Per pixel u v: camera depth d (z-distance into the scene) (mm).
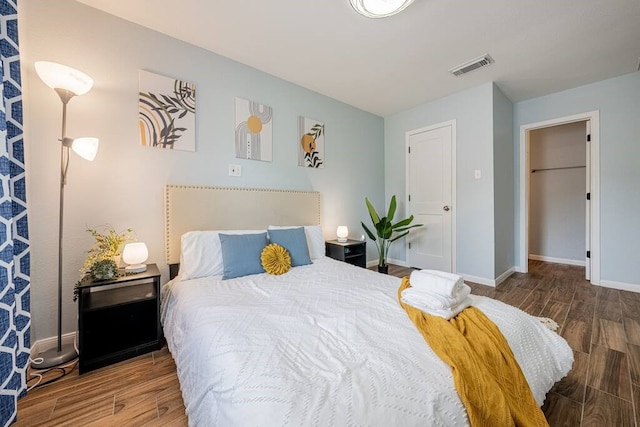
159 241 2049
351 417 604
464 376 766
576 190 4070
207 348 961
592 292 2711
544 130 4336
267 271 1959
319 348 904
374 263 3916
